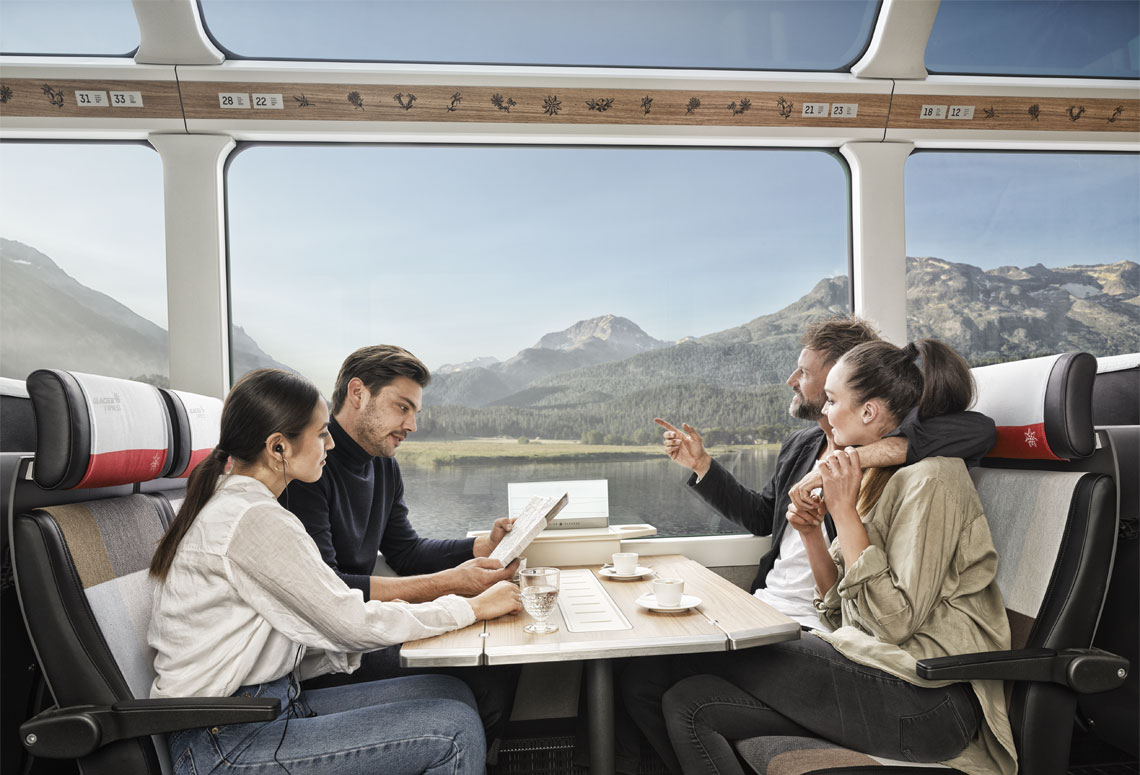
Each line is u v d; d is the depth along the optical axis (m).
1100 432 1.53
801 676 1.53
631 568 2.04
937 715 1.42
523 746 2.36
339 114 2.29
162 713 1.25
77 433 1.28
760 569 2.22
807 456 2.16
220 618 1.40
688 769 1.58
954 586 1.54
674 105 2.39
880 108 2.46
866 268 2.54
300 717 1.51
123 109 2.20
